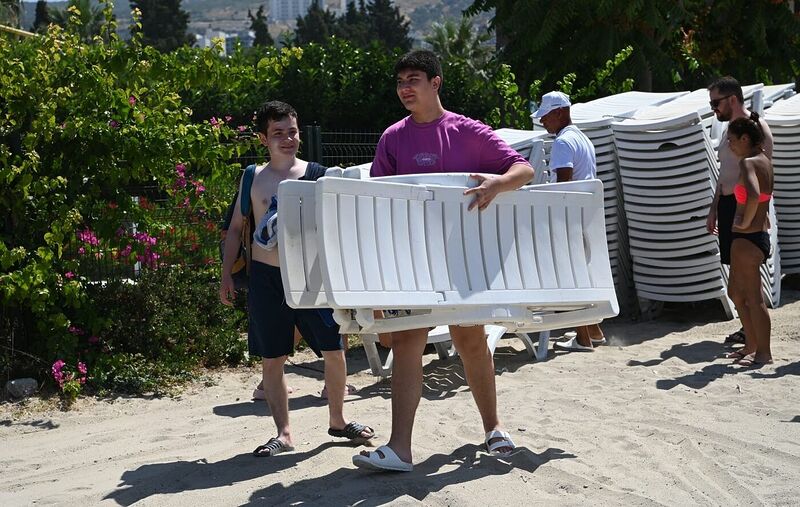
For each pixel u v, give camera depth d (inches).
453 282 183.6
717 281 379.6
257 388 290.8
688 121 376.2
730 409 244.7
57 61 314.0
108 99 320.5
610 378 291.0
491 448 205.0
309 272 181.0
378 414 255.6
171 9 3794.3
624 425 230.4
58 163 315.9
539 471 193.8
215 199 350.9
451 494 178.2
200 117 649.0
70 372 298.4
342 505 176.4
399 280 176.9
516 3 711.1
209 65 338.6
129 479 204.1
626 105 446.6
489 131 197.0
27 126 314.5
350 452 214.4
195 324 340.5
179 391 304.2
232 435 244.2
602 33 696.4
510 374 302.5
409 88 195.3
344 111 720.3
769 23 769.6
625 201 393.7
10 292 293.4
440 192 183.8
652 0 688.4
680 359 316.2
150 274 343.0
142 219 330.3
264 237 208.4
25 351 313.9
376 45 764.0
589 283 205.3
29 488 203.9
